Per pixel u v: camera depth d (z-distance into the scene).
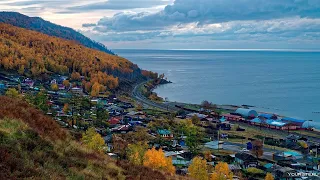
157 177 23.12
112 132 102.19
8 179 14.05
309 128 133.75
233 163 81.81
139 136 98.12
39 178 15.19
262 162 85.06
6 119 20.53
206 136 113.31
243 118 149.50
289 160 87.69
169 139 101.50
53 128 23.06
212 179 54.72
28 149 18.23
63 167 18.28
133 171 22.59
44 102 97.75
